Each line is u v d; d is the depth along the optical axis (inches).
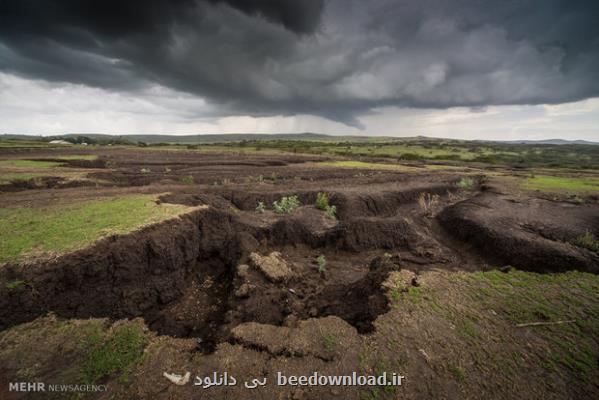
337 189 887.7
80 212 462.0
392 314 312.8
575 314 317.1
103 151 2142.0
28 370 217.6
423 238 591.8
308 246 555.8
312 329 290.5
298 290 397.4
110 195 617.3
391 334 283.0
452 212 717.9
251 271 419.8
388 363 249.4
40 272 287.0
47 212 460.4
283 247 546.3
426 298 345.1
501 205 746.2
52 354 233.6
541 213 676.1
